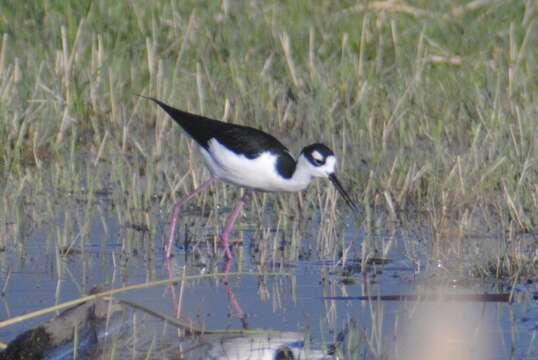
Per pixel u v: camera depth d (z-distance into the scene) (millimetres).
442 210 11953
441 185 12672
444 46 17844
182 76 16719
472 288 9883
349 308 9344
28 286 9742
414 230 11797
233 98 15945
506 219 11812
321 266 10656
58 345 8289
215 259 10992
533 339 8477
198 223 12195
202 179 13414
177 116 12547
